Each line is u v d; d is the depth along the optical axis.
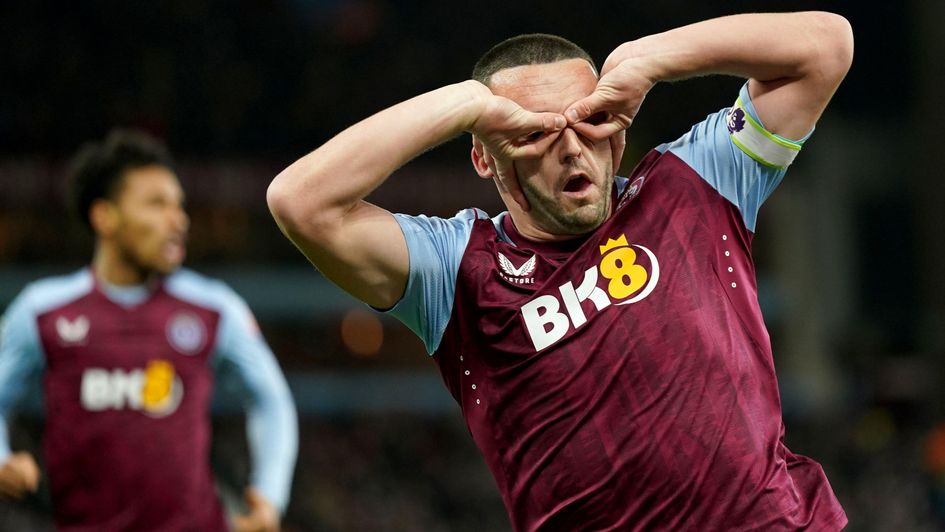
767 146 10.74
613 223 10.47
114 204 17.20
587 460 9.95
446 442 55.12
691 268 10.32
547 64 10.36
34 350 17.11
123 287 17.48
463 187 57.22
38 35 62.75
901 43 73.94
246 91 63.66
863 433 58.56
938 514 49.12
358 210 10.23
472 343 10.49
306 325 55.81
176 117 61.50
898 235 72.19
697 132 11.11
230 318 17.80
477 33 70.56
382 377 56.41
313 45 67.19
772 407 10.30
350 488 50.25
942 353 65.69
